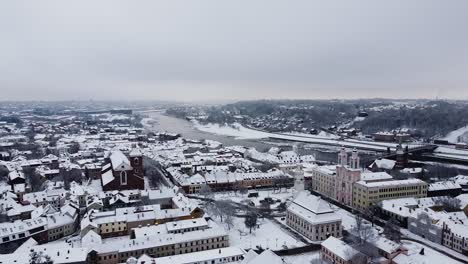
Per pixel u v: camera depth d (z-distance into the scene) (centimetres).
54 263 14412
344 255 14725
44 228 18388
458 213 19488
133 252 16100
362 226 18375
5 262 14062
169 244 16638
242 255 15388
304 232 19112
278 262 13012
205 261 14825
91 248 15575
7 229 17450
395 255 14962
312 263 15100
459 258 16112
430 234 18350
